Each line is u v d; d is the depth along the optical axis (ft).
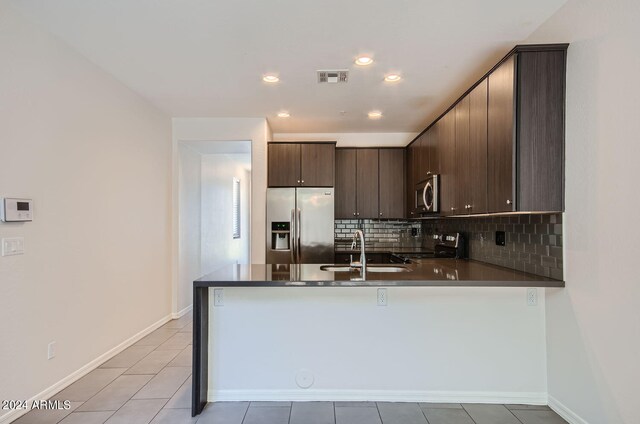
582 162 6.27
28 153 7.29
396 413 7.25
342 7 6.65
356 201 15.97
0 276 6.68
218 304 7.87
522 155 6.65
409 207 15.21
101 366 9.48
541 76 6.63
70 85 8.44
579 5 6.27
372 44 8.09
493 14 6.89
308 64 9.15
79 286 8.78
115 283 10.30
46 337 7.72
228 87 10.74
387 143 16.69
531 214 7.98
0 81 6.66
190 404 7.57
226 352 7.84
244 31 7.53
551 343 7.39
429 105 12.44
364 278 7.33
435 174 11.62
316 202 14.39
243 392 7.80
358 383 7.81
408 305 7.83
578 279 6.50
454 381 7.75
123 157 10.71
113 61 9.04
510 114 6.77
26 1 6.58
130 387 8.31
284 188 14.35
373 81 10.27
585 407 6.40
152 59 8.92
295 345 7.84
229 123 14.08
